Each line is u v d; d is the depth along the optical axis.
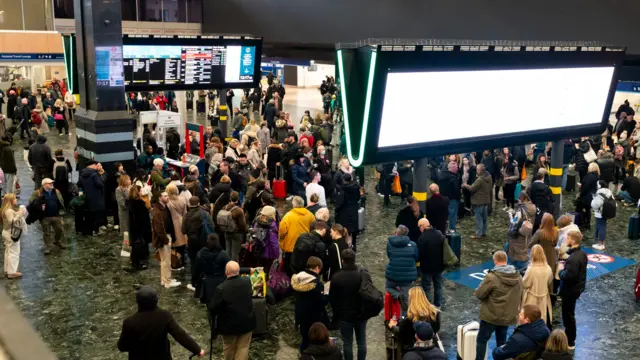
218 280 8.34
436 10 23.41
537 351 6.47
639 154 20.08
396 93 9.45
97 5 14.97
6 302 0.95
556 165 13.35
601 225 13.41
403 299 8.69
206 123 31.69
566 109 12.25
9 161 16.61
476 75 10.39
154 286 10.98
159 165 13.93
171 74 19.27
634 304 10.41
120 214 12.62
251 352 8.53
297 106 38.81
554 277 10.05
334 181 13.81
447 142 10.48
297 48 29.73
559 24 20.23
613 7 18.86
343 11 26.59
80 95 16.06
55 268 11.84
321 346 6.12
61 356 8.34
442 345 8.51
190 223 10.32
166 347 6.11
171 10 33.12
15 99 27.30
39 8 31.83
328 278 9.89
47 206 12.51
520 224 10.49
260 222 10.26
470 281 11.38
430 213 11.04
